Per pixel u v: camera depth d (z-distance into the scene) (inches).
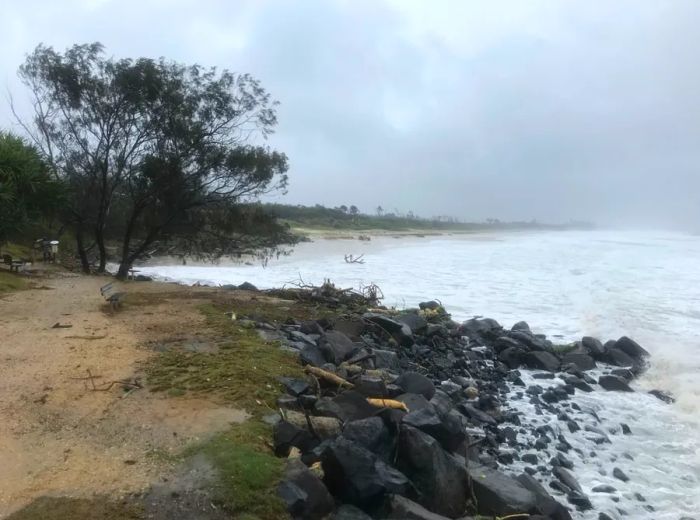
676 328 627.5
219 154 822.5
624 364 517.0
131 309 516.4
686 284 944.9
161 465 218.2
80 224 851.4
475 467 265.6
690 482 295.1
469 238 3137.3
